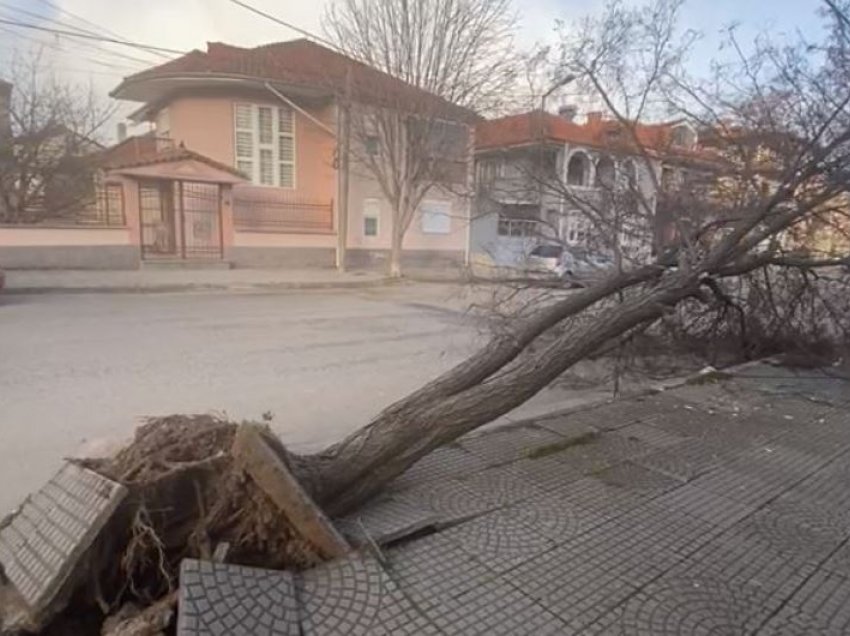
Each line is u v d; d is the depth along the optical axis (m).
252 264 17.55
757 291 6.21
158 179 15.93
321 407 4.86
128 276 14.12
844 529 2.92
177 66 17.69
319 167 19.53
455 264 19.17
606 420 4.45
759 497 3.26
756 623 2.18
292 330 8.52
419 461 3.45
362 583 2.30
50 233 14.34
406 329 8.97
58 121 17.25
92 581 2.17
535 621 2.15
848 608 2.29
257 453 2.34
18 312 9.13
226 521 2.41
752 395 5.29
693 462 3.71
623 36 6.47
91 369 5.75
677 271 4.84
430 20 15.33
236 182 16.88
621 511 3.02
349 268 19.19
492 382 3.28
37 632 2.02
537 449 3.79
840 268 5.84
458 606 2.22
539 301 5.98
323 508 2.76
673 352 6.46
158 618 2.03
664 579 2.44
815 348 6.45
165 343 7.15
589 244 6.21
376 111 16.27
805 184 4.93
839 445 4.12
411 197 17.17
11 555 2.27
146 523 2.28
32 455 3.61
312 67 18.52
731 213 5.52
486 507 2.99
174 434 2.56
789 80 5.45
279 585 2.19
